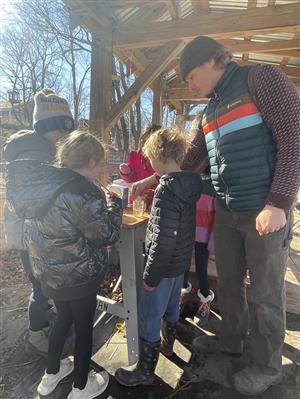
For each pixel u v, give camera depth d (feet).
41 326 7.10
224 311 6.88
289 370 6.76
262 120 5.26
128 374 6.18
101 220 5.14
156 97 23.09
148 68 12.57
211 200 7.74
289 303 9.00
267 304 5.85
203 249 8.04
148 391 6.15
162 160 5.86
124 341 7.56
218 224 6.51
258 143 5.32
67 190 4.98
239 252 6.39
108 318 8.43
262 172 5.38
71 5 11.30
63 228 5.04
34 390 6.15
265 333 5.93
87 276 5.32
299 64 20.93
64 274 5.24
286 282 9.85
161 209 5.47
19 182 5.07
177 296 6.66
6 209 6.68
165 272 5.63
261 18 11.19
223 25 11.60
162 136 5.90
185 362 6.93
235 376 6.21
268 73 5.08
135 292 6.64
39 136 6.51
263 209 5.07
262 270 5.73
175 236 5.47
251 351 6.21
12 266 11.87
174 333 6.93
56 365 5.91
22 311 8.81
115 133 42.70
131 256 6.55
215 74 5.60
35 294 6.91
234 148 5.51
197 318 8.19
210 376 6.53
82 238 5.21
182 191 5.52
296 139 4.89
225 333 6.99
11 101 51.37
